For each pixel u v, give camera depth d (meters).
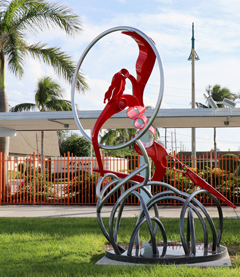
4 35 14.02
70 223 8.56
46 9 13.83
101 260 5.26
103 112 4.86
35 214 10.62
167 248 5.63
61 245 6.26
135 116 4.95
